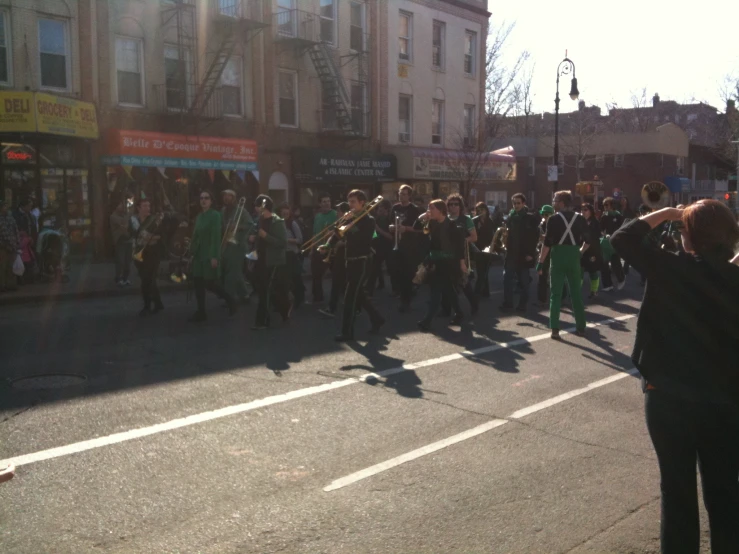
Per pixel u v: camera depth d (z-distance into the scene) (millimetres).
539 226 12359
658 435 3148
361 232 9422
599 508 4488
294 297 12477
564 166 57156
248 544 3920
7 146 18734
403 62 31078
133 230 15352
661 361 3141
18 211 15781
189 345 9148
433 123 33219
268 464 5078
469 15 34562
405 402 6680
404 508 4414
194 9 22766
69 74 20109
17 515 4219
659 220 3248
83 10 20172
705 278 3072
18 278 15203
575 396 7043
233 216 12297
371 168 28734
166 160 21453
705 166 64125
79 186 20328
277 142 25922
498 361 8484
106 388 6988
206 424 5922
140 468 4957
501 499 4586
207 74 22516
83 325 10680
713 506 3166
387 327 10672
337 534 4055
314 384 7246
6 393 6762
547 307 12945
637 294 15039
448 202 11234
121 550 3826
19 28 18969
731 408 2998
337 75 27312
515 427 6035
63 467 4949
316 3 27125
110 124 20906
